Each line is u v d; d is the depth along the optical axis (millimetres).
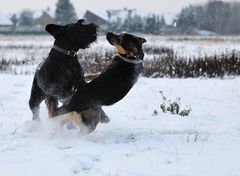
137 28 73250
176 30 79312
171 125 9078
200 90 13984
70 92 8812
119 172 5961
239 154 6820
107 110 10812
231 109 11016
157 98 12508
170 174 5887
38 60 24922
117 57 8250
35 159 6609
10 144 7508
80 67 8836
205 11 89312
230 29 89500
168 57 21109
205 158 6629
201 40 50781
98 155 6801
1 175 5891
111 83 8102
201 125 9156
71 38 8617
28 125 8828
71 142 7711
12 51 33781
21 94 13086
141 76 17891
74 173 6012
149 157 6715
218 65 18297
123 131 8477
